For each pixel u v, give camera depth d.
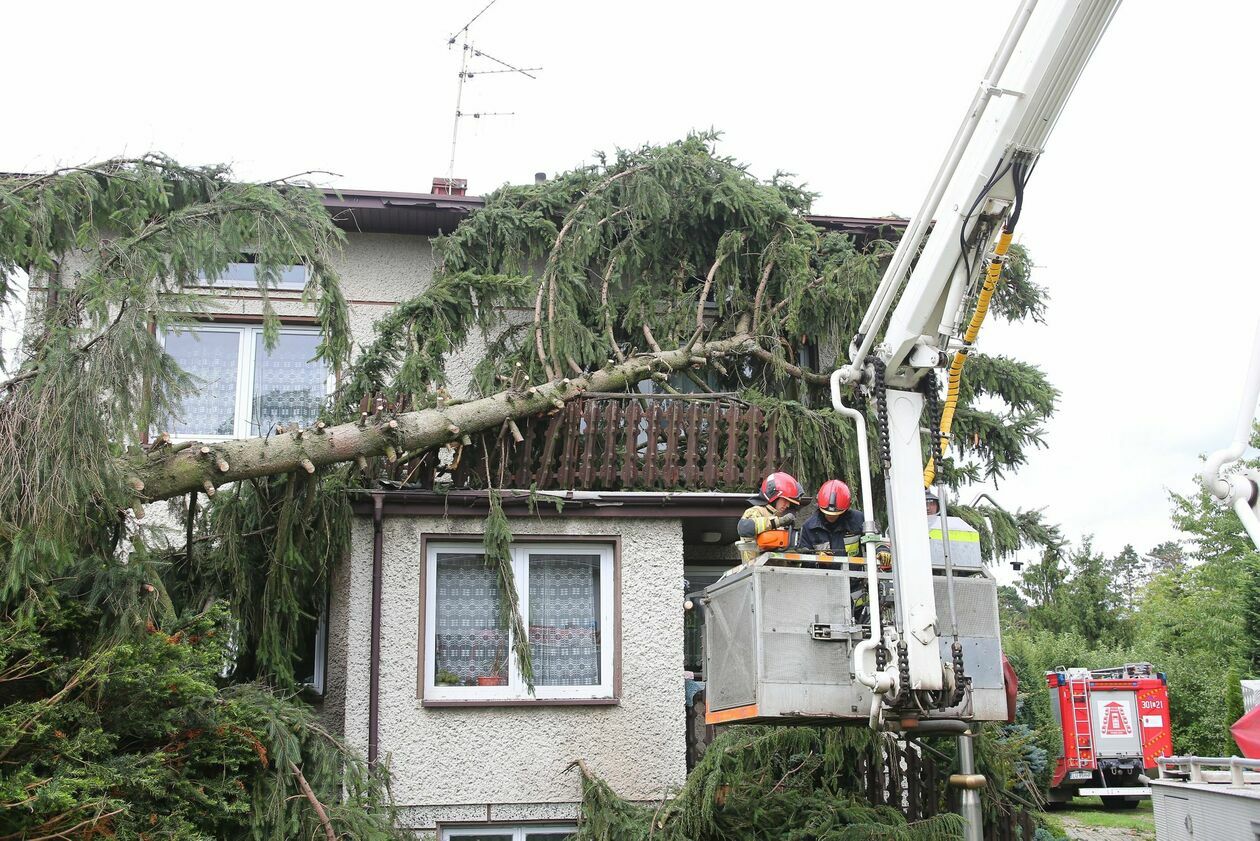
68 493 6.83
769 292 12.47
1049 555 12.66
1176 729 22.12
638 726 10.02
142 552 7.55
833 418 11.38
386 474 10.27
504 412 10.31
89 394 6.98
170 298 7.60
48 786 5.98
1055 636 33.47
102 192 8.32
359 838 7.74
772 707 6.58
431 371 10.71
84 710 6.63
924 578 6.57
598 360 11.62
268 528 9.63
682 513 10.41
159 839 6.64
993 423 12.25
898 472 6.75
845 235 12.67
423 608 9.94
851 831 8.27
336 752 8.24
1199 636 28.56
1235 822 7.72
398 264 13.41
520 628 9.58
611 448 10.91
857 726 7.12
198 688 7.03
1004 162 6.43
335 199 12.59
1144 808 18.83
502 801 9.71
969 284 6.74
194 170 8.78
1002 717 6.87
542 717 9.94
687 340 12.41
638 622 10.25
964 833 6.82
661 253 12.78
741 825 8.77
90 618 7.18
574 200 12.59
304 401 12.90
